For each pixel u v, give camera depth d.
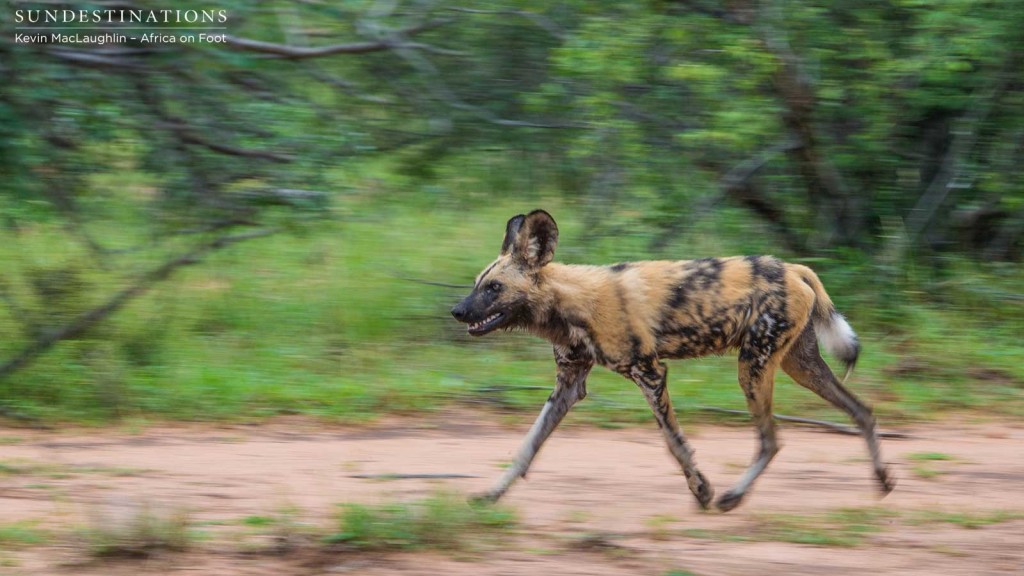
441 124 26.17
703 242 26.88
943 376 23.06
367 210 28.52
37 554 11.81
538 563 11.81
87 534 12.22
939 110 26.81
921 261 27.52
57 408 20.17
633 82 24.88
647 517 14.27
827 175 26.52
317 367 23.19
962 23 23.56
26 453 17.45
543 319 15.00
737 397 21.77
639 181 26.17
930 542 13.17
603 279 14.92
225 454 17.66
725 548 12.71
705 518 14.34
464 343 25.17
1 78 19.30
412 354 24.31
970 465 17.75
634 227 26.17
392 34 25.03
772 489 16.22
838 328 15.88
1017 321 25.86
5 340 22.50
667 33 24.28
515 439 19.27
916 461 17.97
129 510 12.71
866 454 18.48
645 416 20.77
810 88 24.61
